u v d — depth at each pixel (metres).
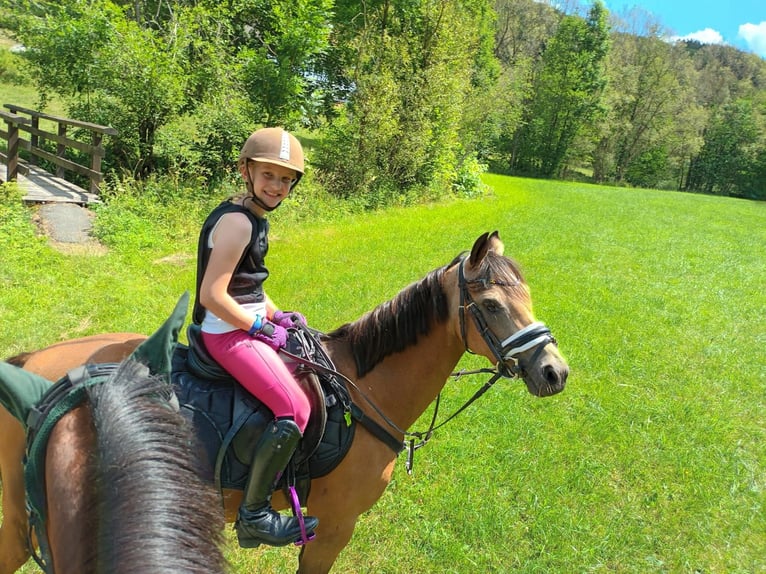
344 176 17.27
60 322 6.50
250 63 14.75
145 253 9.65
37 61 12.90
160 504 1.43
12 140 11.45
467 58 20.86
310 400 2.51
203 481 1.64
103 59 12.04
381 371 2.85
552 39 51.22
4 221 8.98
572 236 15.48
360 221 14.75
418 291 2.82
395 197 17.98
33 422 1.93
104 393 1.75
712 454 5.24
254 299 2.36
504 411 5.64
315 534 2.74
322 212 14.62
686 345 7.98
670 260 13.41
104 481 1.50
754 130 55.28
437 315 2.79
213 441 2.29
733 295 10.82
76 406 1.96
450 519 4.10
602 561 3.84
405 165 19.08
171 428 1.69
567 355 7.23
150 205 11.16
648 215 22.38
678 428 5.62
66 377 2.03
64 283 7.62
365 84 17.14
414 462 4.72
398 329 2.80
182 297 2.06
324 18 16.00
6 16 15.89
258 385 2.29
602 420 5.66
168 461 1.57
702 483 4.76
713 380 6.89
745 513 4.44
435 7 18.64
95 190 11.19
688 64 64.06
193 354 2.41
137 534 1.35
